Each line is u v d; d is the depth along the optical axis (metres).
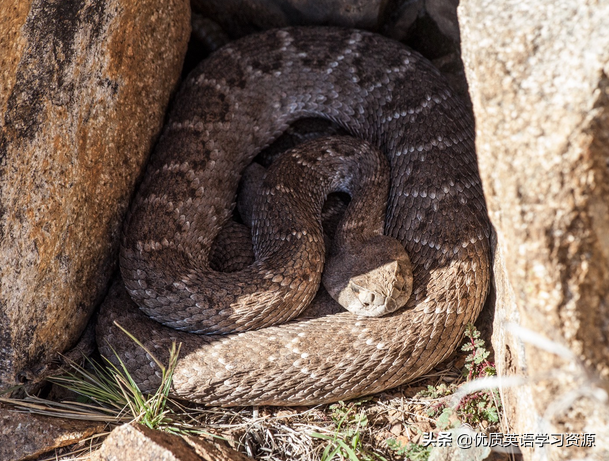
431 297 0.69
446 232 0.70
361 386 0.68
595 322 0.55
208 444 0.65
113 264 0.71
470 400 0.66
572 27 0.56
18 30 0.63
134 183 0.72
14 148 0.63
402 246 0.71
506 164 0.57
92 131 0.67
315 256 0.71
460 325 0.68
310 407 0.69
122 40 0.68
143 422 0.67
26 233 0.64
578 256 0.55
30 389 0.68
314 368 0.67
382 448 0.66
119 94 0.69
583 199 0.55
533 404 0.59
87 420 0.67
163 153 0.73
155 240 0.70
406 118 0.75
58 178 0.65
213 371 0.68
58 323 0.67
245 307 0.69
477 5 0.59
